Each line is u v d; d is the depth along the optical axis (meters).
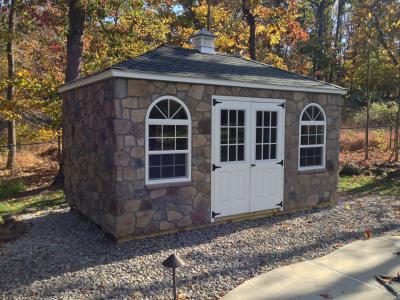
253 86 7.59
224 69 7.93
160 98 6.64
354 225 7.51
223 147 7.47
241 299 4.48
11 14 13.52
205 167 7.25
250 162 7.81
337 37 35.19
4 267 5.48
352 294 4.59
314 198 8.89
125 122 6.33
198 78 6.90
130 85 6.35
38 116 18.59
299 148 8.54
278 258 5.80
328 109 9.01
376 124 23.30
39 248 6.28
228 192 7.59
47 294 4.65
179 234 6.92
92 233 7.07
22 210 9.11
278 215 8.30
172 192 6.89
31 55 16.97
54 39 16.25
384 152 17.83
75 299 4.52
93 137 7.23
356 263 5.55
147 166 6.59
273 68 9.41
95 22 14.98
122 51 15.85
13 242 6.61
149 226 6.68
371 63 18.47
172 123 6.81
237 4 17.77
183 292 4.68
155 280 5.02
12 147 15.09
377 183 11.97
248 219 7.94
